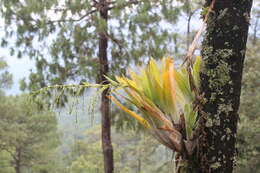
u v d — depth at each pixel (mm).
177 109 1277
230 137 1205
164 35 5906
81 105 1283
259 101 7871
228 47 1193
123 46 5938
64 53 5828
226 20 1193
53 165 18016
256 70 8211
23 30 5965
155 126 1269
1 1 6047
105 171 6598
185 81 1300
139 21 5559
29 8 5781
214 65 1207
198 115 1250
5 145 15312
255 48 8852
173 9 5652
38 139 16828
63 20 5895
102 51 6043
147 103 1261
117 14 5516
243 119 7555
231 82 1196
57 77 5746
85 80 5668
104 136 6520
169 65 1271
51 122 15961
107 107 6055
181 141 1245
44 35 5828
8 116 14453
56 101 1311
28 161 17594
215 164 1199
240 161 6906
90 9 5855
